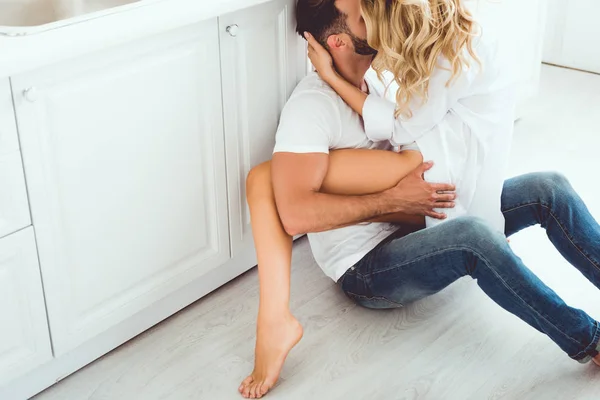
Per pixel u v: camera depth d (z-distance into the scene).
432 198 1.89
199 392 1.84
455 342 1.99
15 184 1.55
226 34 1.88
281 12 2.02
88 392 1.84
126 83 1.70
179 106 1.84
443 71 1.80
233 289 2.22
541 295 1.80
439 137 1.89
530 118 3.29
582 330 1.82
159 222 1.90
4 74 1.43
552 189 2.00
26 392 1.79
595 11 3.63
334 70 1.93
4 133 1.50
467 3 2.37
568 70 3.79
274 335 1.84
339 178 1.90
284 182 1.86
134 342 2.00
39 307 1.69
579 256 1.98
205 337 2.02
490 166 1.95
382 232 2.00
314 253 2.11
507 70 1.89
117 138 1.73
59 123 1.60
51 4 2.06
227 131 1.99
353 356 1.95
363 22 1.82
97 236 1.76
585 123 3.23
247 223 2.16
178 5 1.74
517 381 1.86
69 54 1.52
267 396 1.82
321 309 2.12
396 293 1.95
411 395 1.82
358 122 1.95
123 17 1.65
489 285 1.83
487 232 1.81
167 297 2.05
